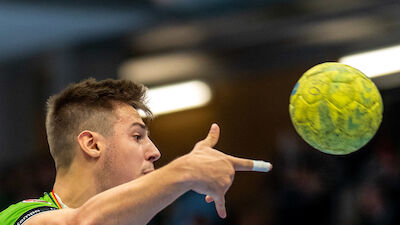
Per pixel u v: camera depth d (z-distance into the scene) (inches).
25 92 698.2
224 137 692.7
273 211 542.0
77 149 187.0
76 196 185.8
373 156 508.1
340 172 512.4
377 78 576.4
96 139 186.1
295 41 609.9
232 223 571.8
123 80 197.3
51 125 193.8
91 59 655.8
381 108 172.7
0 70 706.8
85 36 649.0
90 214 151.6
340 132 168.1
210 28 615.2
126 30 634.2
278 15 587.2
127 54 659.4
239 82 675.4
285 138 603.8
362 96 168.1
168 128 714.2
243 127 682.8
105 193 154.5
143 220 151.9
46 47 668.7
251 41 622.5
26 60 690.2
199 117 700.7
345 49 592.1
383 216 475.2
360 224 485.4
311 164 532.7
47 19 622.2
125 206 150.9
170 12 606.2
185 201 560.4
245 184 642.2
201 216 546.0
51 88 676.7
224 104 690.8
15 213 167.0
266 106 666.8
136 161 186.9
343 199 500.7
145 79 682.8
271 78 656.4
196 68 666.8
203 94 688.4
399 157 513.3
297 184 527.5
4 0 584.4
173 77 681.0
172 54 651.5
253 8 588.4
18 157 700.7
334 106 166.7
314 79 171.0
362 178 500.1
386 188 482.6
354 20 566.3
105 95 191.0
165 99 695.7
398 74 565.0
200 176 150.5
